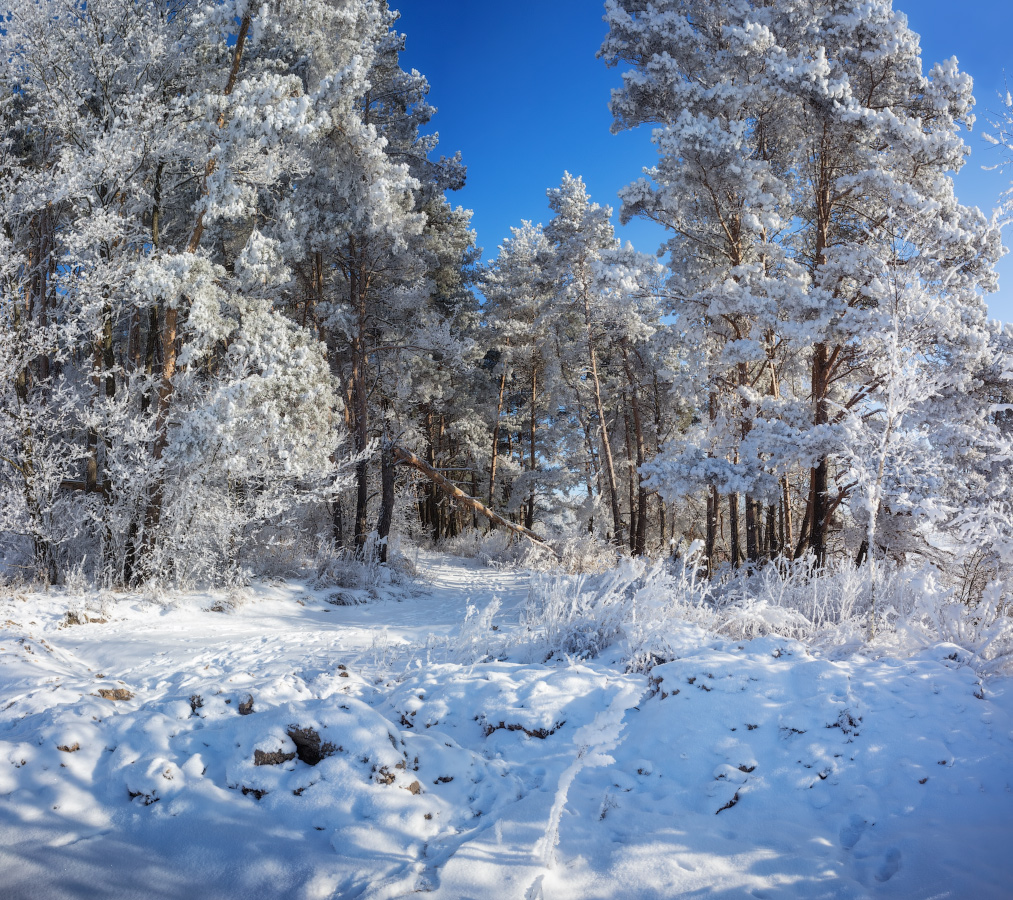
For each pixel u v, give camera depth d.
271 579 13.80
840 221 15.12
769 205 13.16
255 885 2.29
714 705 3.92
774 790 3.24
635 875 2.47
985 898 2.34
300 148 14.55
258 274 13.05
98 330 11.37
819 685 4.09
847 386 15.93
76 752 3.05
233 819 2.68
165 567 11.71
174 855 2.45
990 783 3.15
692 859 2.59
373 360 22.44
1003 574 6.12
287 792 2.87
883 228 11.41
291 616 11.48
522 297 29.41
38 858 2.35
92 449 12.03
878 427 11.72
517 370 32.19
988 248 10.95
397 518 22.16
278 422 12.01
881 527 12.85
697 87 13.79
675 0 15.29
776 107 14.07
